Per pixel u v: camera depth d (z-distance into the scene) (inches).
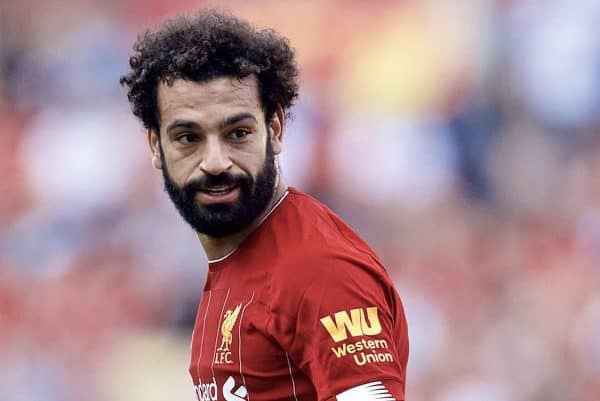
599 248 1711.4
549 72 1972.2
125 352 1631.4
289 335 458.0
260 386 471.5
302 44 2015.3
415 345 1521.9
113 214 1829.5
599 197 1825.8
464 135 1925.4
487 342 1537.9
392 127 1911.9
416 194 1844.2
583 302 1579.7
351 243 483.8
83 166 1887.3
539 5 2015.3
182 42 474.0
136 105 499.8
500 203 1852.9
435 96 1964.8
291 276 460.8
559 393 1504.7
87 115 1996.8
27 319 1676.9
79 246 1786.4
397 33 2011.6
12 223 1859.0
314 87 1968.5
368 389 438.9
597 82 1962.4
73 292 1692.9
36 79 2091.5
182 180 476.1
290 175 1818.4
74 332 1652.3
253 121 473.4
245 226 488.1
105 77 2070.6
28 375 1611.7
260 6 2058.3
